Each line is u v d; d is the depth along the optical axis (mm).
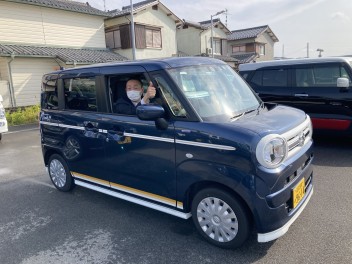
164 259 2660
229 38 30281
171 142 2787
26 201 4141
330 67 5648
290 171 2506
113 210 3703
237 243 2615
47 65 14578
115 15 18250
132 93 3266
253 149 2314
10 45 13711
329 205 3463
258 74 6500
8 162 6230
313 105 5824
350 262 2459
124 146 3225
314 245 2711
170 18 21203
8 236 3219
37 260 2760
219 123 2576
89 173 3811
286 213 2498
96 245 2947
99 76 3459
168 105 2848
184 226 3217
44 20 15039
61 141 4082
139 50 19047
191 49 25500
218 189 2605
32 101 14078
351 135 5551
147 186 3131
